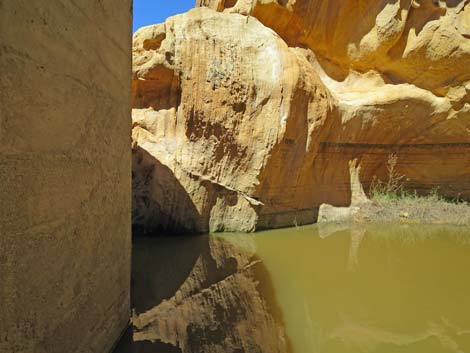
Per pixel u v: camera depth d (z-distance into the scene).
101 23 2.99
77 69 2.52
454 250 7.70
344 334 4.03
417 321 4.39
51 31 2.11
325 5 11.47
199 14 9.05
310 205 10.77
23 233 1.85
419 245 8.11
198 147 8.73
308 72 9.62
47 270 2.12
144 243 7.83
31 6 1.88
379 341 3.89
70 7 2.37
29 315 1.93
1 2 1.62
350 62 12.10
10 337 1.75
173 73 8.80
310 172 10.59
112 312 3.47
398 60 11.56
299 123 9.36
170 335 3.82
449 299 5.06
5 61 1.66
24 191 1.86
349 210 11.48
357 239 8.66
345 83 12.20
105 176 3.22
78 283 2.61
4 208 1.68
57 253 2.25
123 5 3.70
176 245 7.68
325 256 7.16
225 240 8.23
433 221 10.73
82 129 2.65
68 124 2.39
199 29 8.88
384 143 12.12
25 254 1.87
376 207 11.66
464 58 10.77
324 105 9.77
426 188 12.84
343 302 4.93
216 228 9.01
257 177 8.92
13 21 1.72
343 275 6.02
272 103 8.85
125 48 3.85
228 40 9.01
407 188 12.88
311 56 11.91
